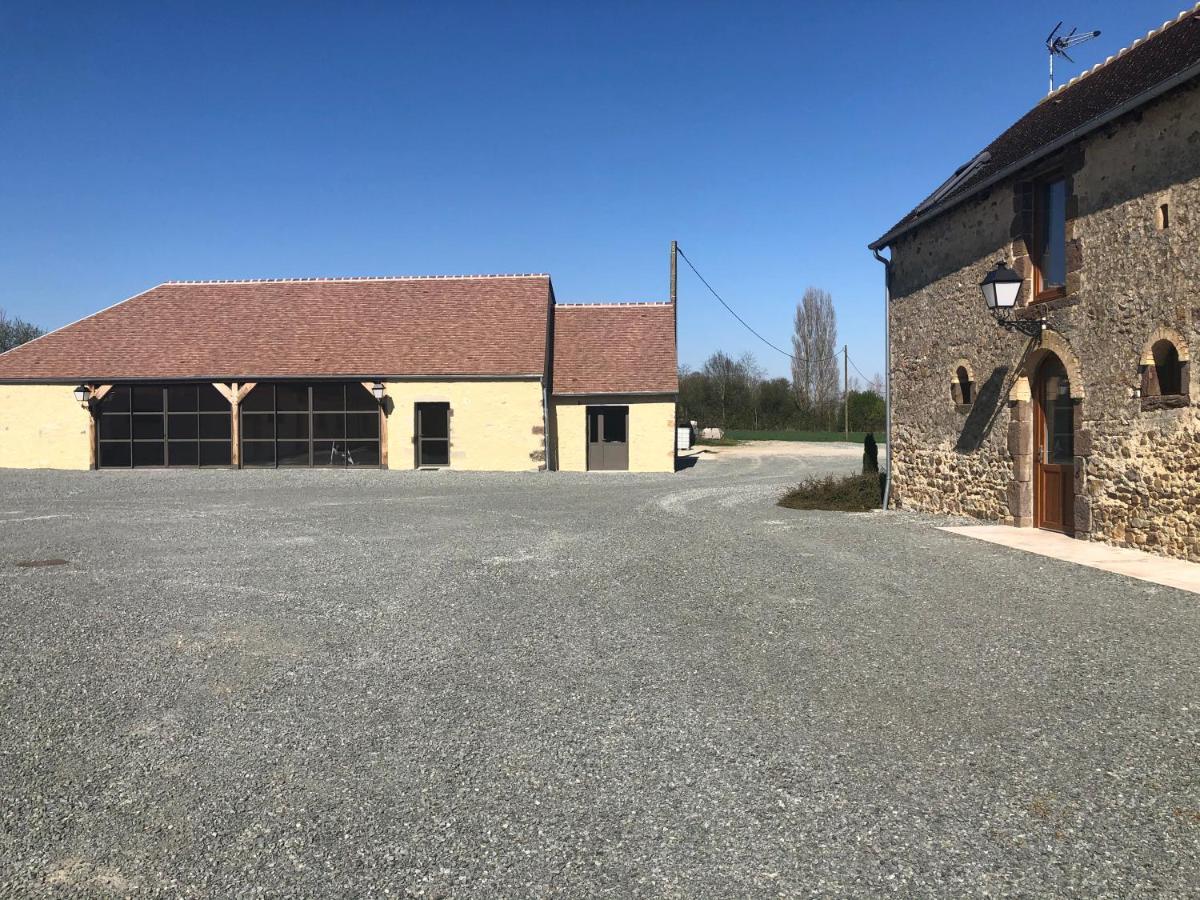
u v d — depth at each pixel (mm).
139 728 4203
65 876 2873
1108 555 8617
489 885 2816
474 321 26562
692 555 9219
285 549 9898
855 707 4441
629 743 3990
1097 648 5414
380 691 4758
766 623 6199
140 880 2852
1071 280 9672
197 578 8078
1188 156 7992
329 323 26797
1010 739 3979
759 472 25203
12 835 3146
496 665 5242
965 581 7594
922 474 13344
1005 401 11086
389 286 28422
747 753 3859
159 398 25375
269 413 25203
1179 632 5766
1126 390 8898
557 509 14367
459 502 15773
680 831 3158
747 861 2947
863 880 2824
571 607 6797
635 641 5762
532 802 3400
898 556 8961
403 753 3887
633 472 25250
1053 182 10367
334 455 25125
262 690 4781
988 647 5480
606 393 25766
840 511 13930
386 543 10359
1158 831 3113
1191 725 4102
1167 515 8391
